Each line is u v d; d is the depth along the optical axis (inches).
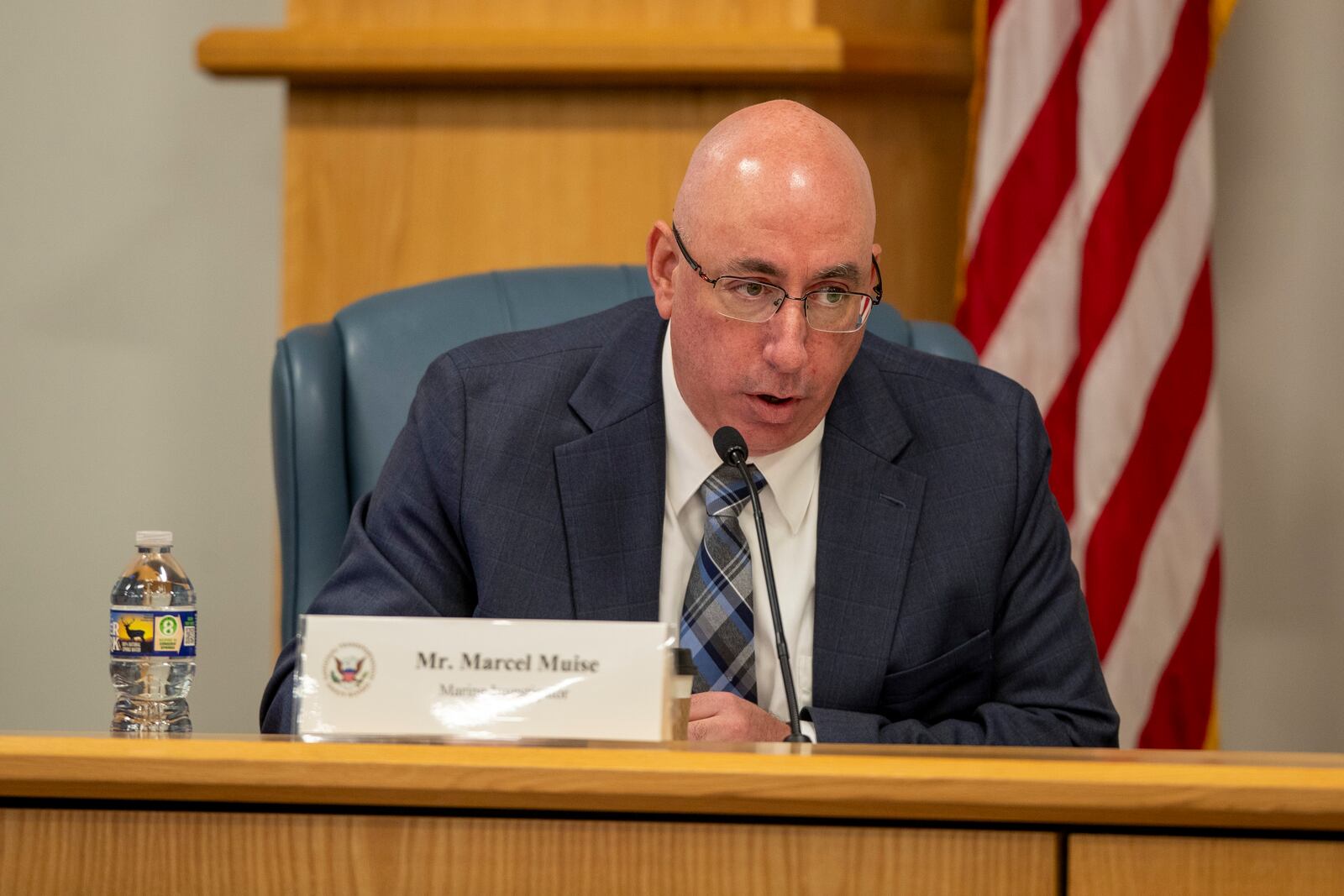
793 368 205.3
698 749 137.6
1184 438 355.9
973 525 229.1
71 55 412.8
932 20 394.0
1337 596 397.7
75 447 411.2
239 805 118.2
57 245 412.5
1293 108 399.5
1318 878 117.0
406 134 396.8
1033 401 245.6
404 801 116.5
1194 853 116.8
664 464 226.8
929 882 116.4
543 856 116.8
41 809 118.3
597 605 219.0
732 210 206.4
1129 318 357.1
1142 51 361.4
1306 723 398.0
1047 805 114.3
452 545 226.7
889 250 394.0
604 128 395.9
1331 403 398.6
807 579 224.8
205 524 410.0
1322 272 399.2
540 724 139.9
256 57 385.1
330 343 277.4
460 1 395.2
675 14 394.9
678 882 116.5
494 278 287.7
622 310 248.7
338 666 141.4
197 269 412.2
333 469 269.4
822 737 203.3
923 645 222.1
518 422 229.0
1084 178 359.9
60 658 409.4
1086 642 233.1
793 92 393.7
